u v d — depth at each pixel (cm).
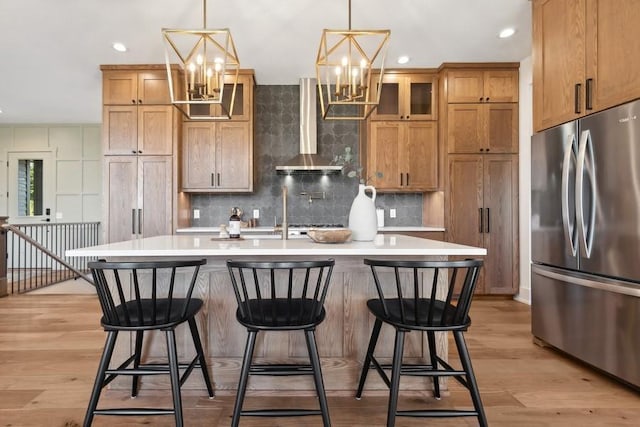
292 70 437
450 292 159
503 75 423
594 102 227
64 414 189
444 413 158
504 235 421
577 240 236
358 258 214
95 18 317
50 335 309
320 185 485
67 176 667
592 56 228
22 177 668
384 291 214
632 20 202
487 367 246
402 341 160
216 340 213
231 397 208
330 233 216
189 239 256
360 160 477
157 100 425
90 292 472
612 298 215
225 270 213
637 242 199
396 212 488
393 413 157
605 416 188
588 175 228
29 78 454
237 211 403
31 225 540
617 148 210
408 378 214
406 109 441
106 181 423
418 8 307
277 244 216
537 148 277
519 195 421
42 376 232
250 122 443
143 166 425
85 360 257
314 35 349
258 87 483
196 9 303
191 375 213
